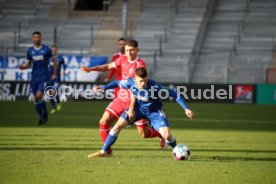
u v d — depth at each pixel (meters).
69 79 92.31
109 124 29.33
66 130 43.72
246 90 88.31
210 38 105.12
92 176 22.28
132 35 106.12
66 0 116.62
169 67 98.12
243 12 109.75
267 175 23.11
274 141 37.94
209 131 45.81
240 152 31.25
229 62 98.56
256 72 96.12
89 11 114.56
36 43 49.22
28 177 21.94
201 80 95.62
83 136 39.12
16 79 92.44
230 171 23.98
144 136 30.50
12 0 116.88
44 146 32.50
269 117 63.16
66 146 32.75
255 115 65.94
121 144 34.56
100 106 77.12
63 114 62.62
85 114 62.88
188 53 99.44
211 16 110.00
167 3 113.19
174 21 108.50
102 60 92.69
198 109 75.31
